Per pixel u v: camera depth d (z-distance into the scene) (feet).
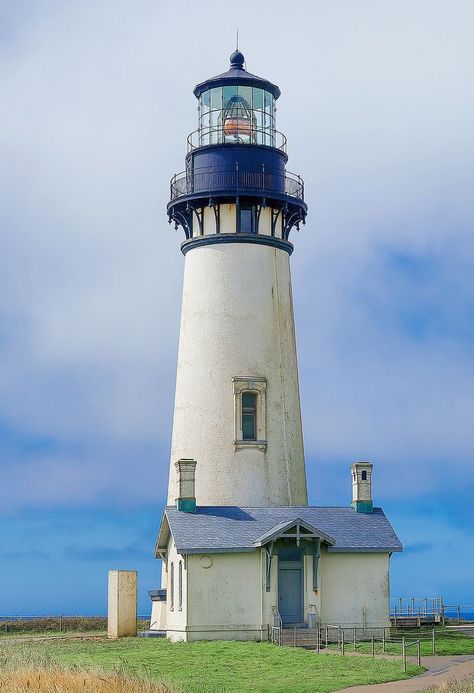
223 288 188.85
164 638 175.73
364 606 169.17
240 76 195.21
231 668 130.62
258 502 182.91
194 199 190.39
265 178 190.49
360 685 117.08
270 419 186.50
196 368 188.14
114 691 104.99
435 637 165.58
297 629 162.81
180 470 172.65
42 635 204.33
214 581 163.53
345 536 170.60
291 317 195.00
